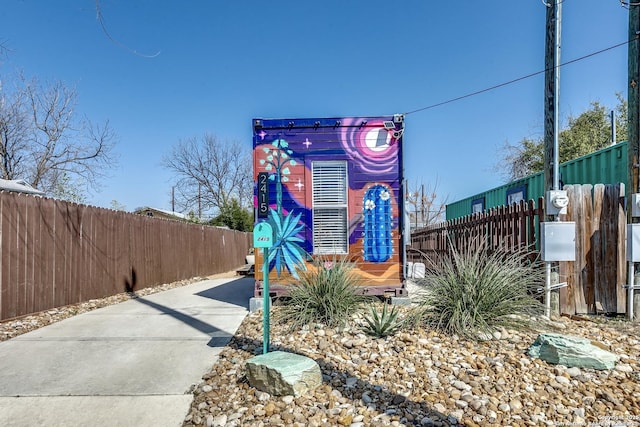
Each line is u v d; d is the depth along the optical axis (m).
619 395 3.05
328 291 5.17
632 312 5.11
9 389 3.44
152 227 10.83
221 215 31.06
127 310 6.56
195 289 9.42
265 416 2.91
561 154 17.25
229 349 4.38
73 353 4.33
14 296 6.10
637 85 5.15
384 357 3.87
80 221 7.73
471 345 4.07
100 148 18.58
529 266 5.22
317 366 3.33
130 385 3.51
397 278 6.36
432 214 28.64
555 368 3.46
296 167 6.41
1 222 5.89
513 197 10.64
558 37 5.38
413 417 2.80
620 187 5.45
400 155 6.42
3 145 16.39
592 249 5.42
